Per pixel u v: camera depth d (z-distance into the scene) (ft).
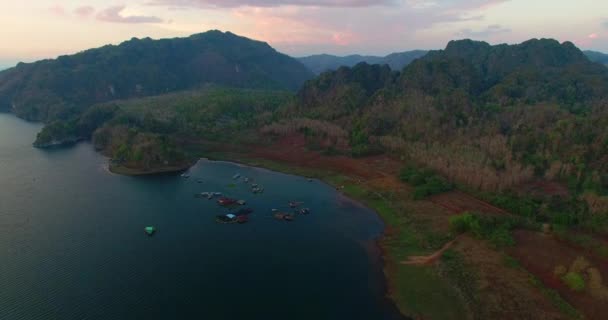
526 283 429.79
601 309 387.34
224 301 408.87
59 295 409.69
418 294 426.10
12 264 467.93
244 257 500.74
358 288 439.22
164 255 499.51
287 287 437.99
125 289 423.64
